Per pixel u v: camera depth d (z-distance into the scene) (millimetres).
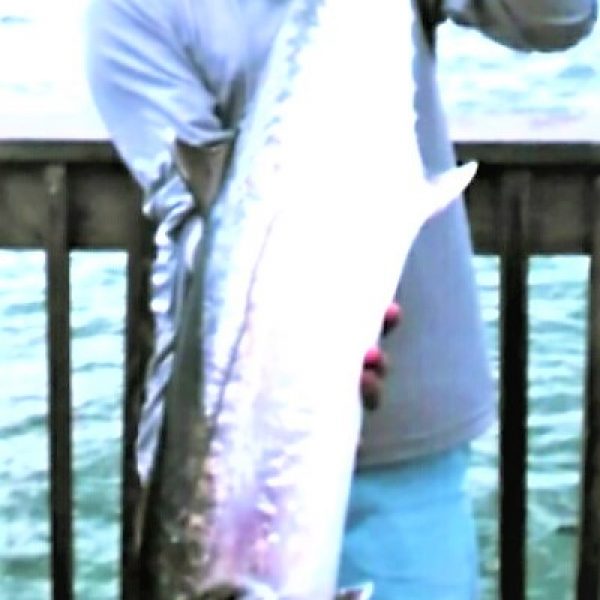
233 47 2477
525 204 2914
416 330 2559
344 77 2289
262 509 2152
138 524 2271
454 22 2559
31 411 5414
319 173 2232
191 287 2295
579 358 5688
